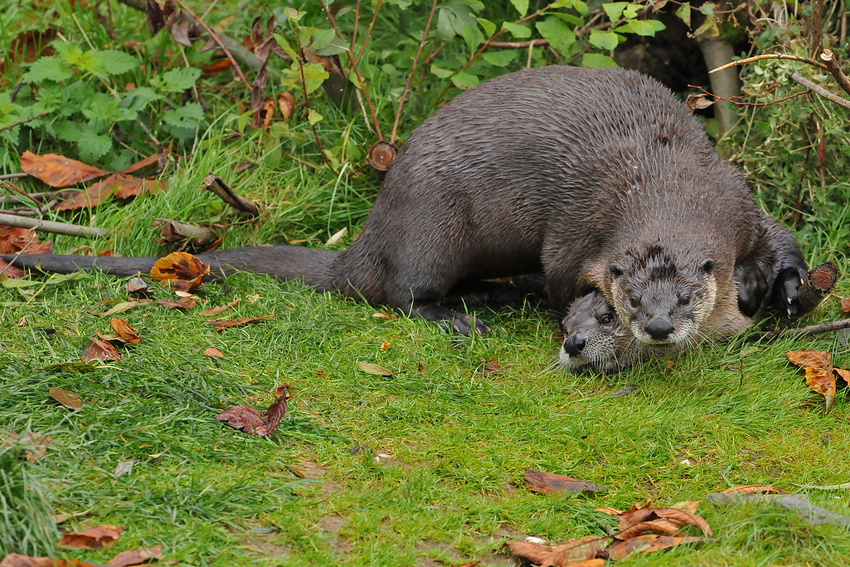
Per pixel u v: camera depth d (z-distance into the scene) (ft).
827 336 28.43
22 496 17.28
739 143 36.91
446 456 22.18
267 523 18.69
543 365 27.84
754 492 20.85
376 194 37.37
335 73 37.42
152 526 17.93
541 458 22.48
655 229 27.58
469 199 30.45
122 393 22.50
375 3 40.50
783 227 31.27
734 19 35.50
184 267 30.42
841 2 35.58
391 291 30.83
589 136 30.04
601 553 18.43
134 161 37.50
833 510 19.99
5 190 34.37
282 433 22.20
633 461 22.52
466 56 39.99
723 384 26.37
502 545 18.81
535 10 41.47
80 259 30.09
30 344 25.26
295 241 35.45
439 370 26.66
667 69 41.01
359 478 20.79
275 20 36.78
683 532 19.07
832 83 33.01
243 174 36.73
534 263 32.12
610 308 27.78
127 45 41.91
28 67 38.99
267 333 27.43
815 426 24.50
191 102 39.06
